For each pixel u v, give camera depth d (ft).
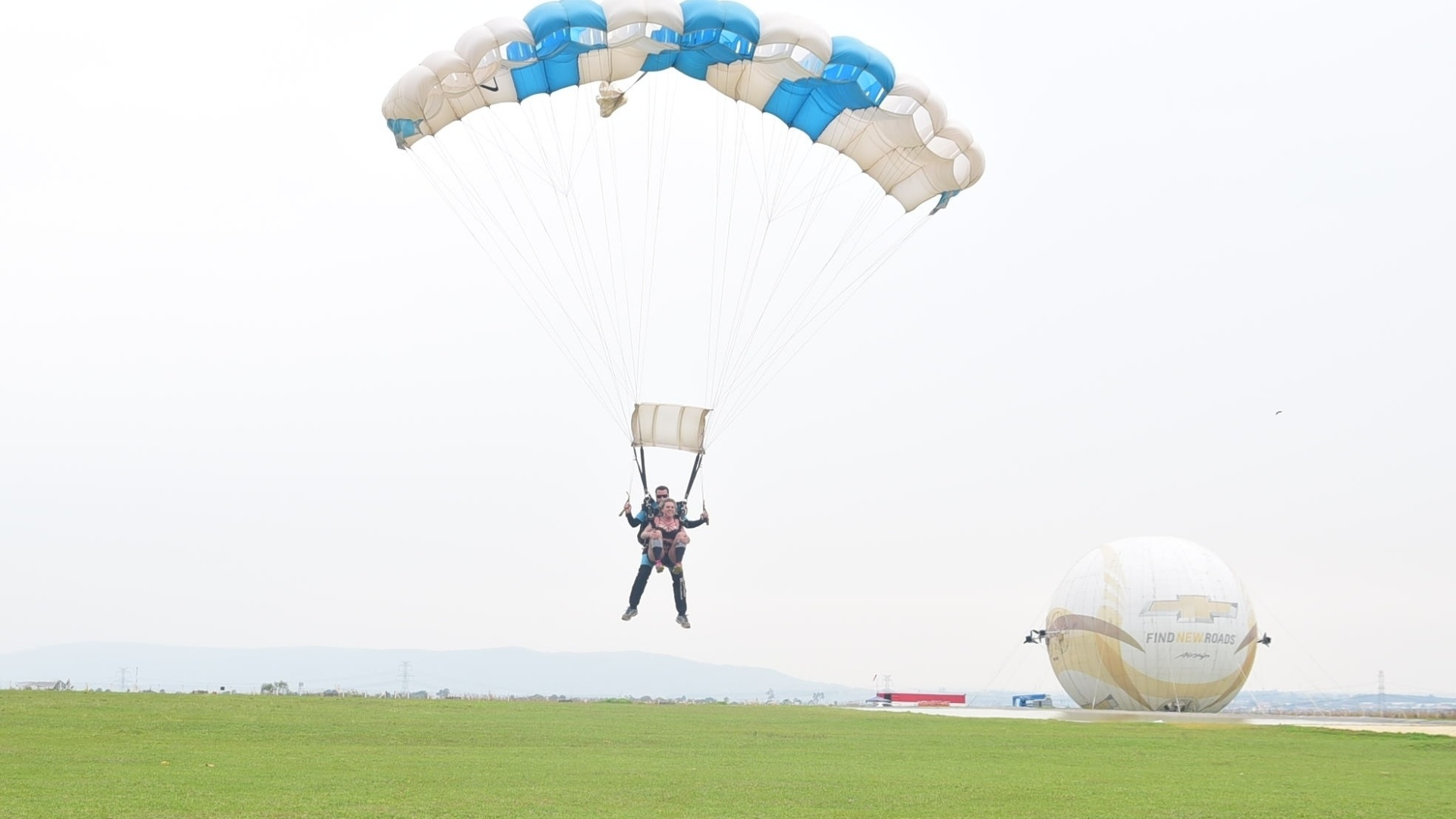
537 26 92.63
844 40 98.02
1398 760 94.73
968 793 66.33
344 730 94.58
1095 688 187.11
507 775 70.18
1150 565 185.68
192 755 77.00
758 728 112.88
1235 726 137.18
